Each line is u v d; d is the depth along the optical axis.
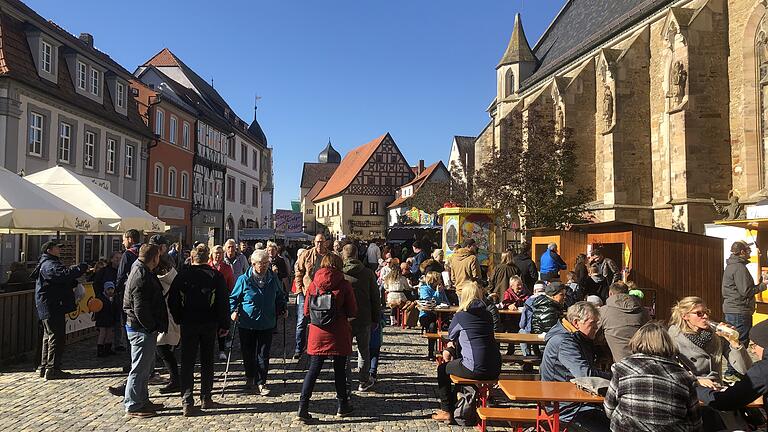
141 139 31.70
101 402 8.04
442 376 7.36
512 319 12.19
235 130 49.75
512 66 42.91
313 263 10.01
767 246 13.67
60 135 24.09
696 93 22.52
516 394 5.51
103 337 11.17
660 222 26.41
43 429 6.82
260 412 7.63
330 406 7.95
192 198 40.03
